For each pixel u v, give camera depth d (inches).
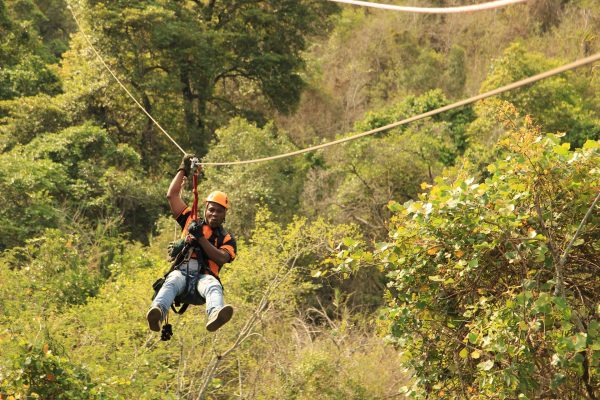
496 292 475.2
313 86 2438.5
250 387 821.2
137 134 1897.1
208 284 356.2
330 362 844.6
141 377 721.0
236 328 856.9
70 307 943.0
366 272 1242.6
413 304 494.3
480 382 466.6
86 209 1472.7
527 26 2549.2
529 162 449.4
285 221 1405.0
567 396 468.8
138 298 824.9
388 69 2583.7
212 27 2014.0
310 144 2158.0
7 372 591.5
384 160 1373.0
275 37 2052.2
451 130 1676.9
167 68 1909.4
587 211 442.0
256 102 2246.6
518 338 427.8
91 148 1556.3
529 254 450.9
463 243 455.2
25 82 1863.9
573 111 1630.2
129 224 1555.1
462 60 2452.0
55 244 991.6
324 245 926.4
